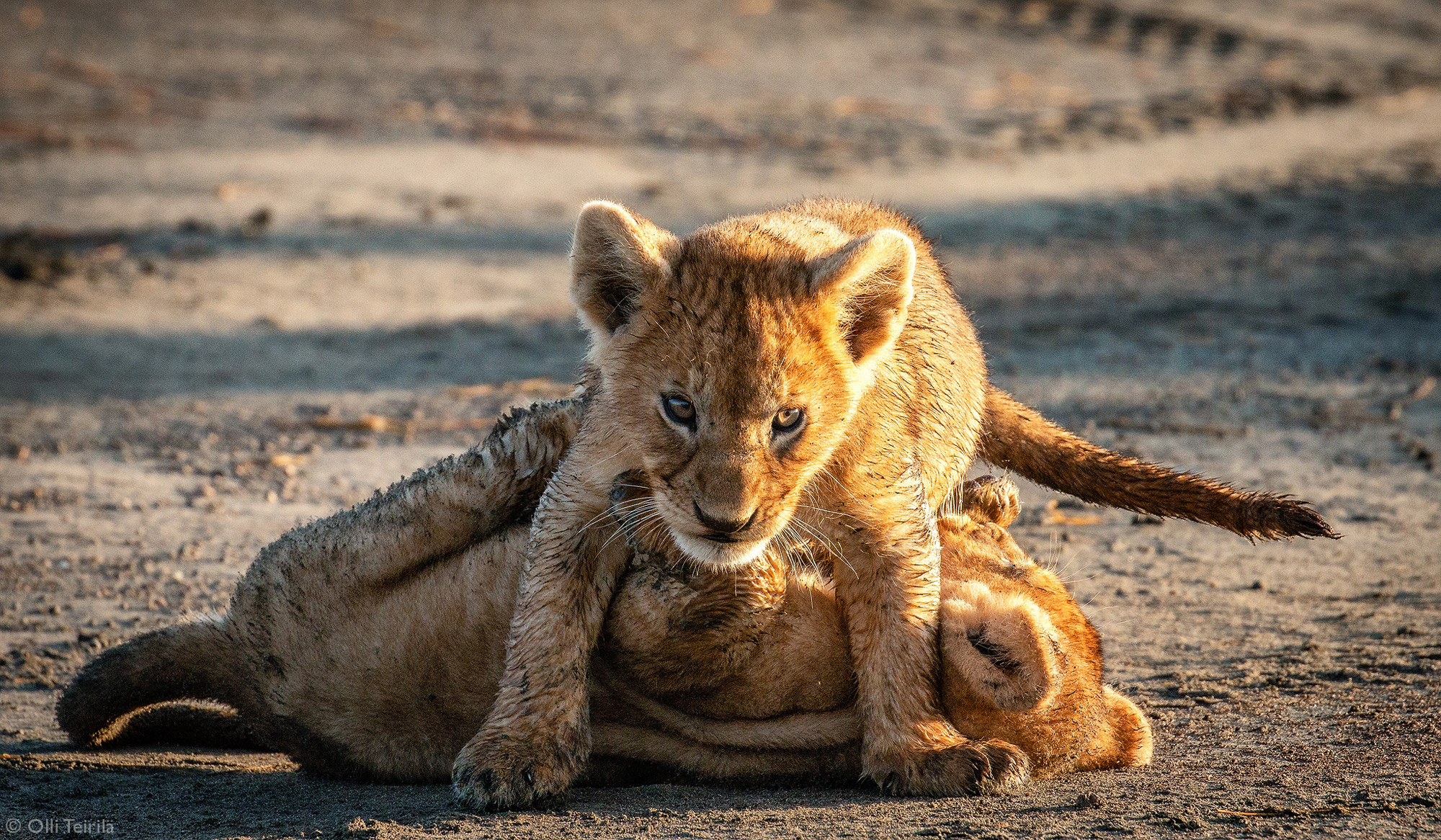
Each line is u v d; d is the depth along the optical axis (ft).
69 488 46.03
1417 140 117.60
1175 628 33.37
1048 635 21.49
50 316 70.38
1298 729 25.82
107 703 26.05
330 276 78.48
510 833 19.95
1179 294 75.15
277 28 147.13
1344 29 165.68
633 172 102.22
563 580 22.63
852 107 125.29
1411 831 19.48
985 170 105.81
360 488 46.16
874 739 22.36
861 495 23.40
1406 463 48.49
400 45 142.72
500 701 22.48
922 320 28.81
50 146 104.47
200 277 77.51
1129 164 108.78
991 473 34.73
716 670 22.26
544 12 159.12
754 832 19.71
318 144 107.45
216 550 40.16
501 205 93.35
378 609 23.94
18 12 145.89
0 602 35.83
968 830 19.57
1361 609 34.42
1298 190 100.32
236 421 54.54
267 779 24.82
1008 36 156.35
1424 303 72.59
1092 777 22.91
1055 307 72.69
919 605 22.70
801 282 24.11
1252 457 48.98
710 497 21.94
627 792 22.61
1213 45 155.22
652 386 23.31
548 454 24.62
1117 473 32.12
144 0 154.20
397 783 24.39
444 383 60.54
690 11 162.91
